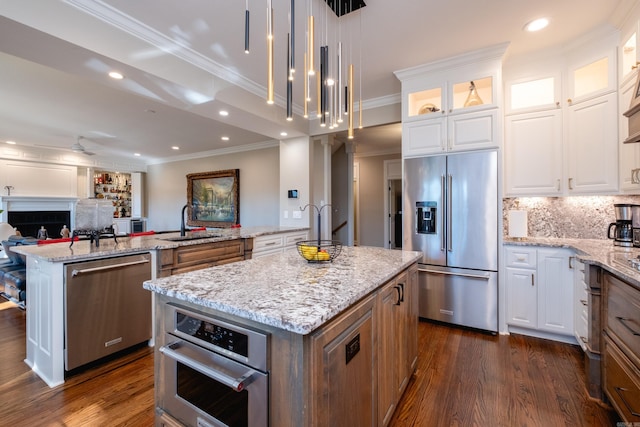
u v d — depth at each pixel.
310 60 1.61
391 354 1.61
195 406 1.19
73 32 1.89
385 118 3.80
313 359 0.94
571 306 2.55
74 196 7.30
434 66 2.98
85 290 2.21
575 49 2.64
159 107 3.90
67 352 2.12
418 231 3.14
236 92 3.14
